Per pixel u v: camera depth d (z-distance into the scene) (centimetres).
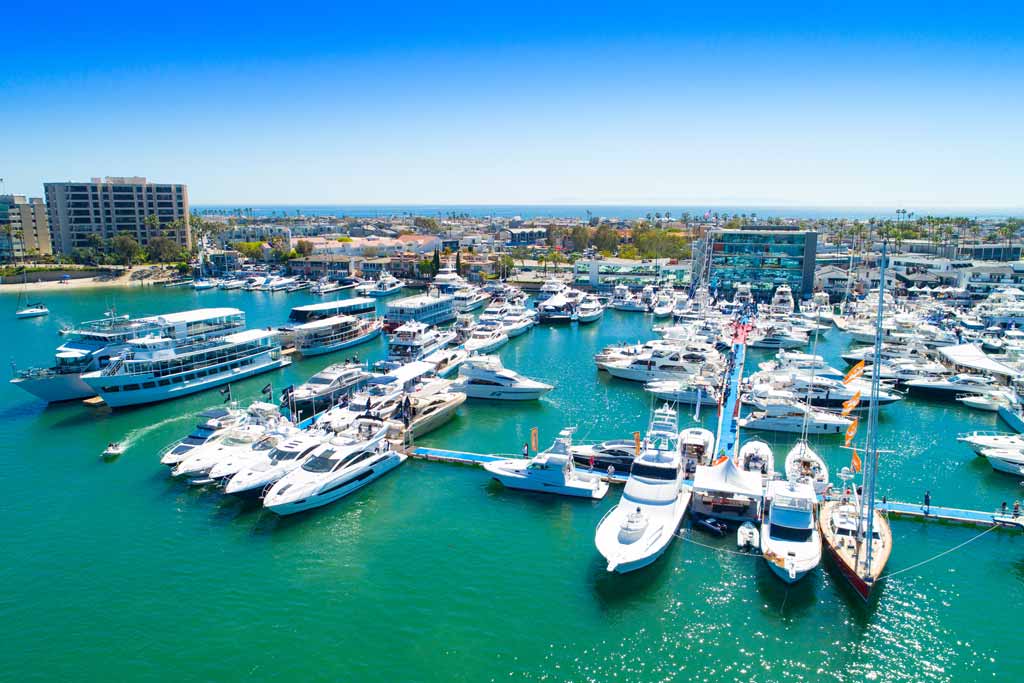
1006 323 14100
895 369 10369
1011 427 8419
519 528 5881
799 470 6397
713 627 4559
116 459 7394
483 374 9706
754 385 9619
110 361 9594
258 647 4378
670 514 5609
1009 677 4112
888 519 5928
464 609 4756
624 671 4162
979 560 5331
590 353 13062
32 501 6378
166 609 4766
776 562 4931
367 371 10700
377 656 4294
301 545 5609
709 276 19712
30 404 9419
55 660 4269
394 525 5944
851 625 4575
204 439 7331
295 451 6712
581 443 7956
